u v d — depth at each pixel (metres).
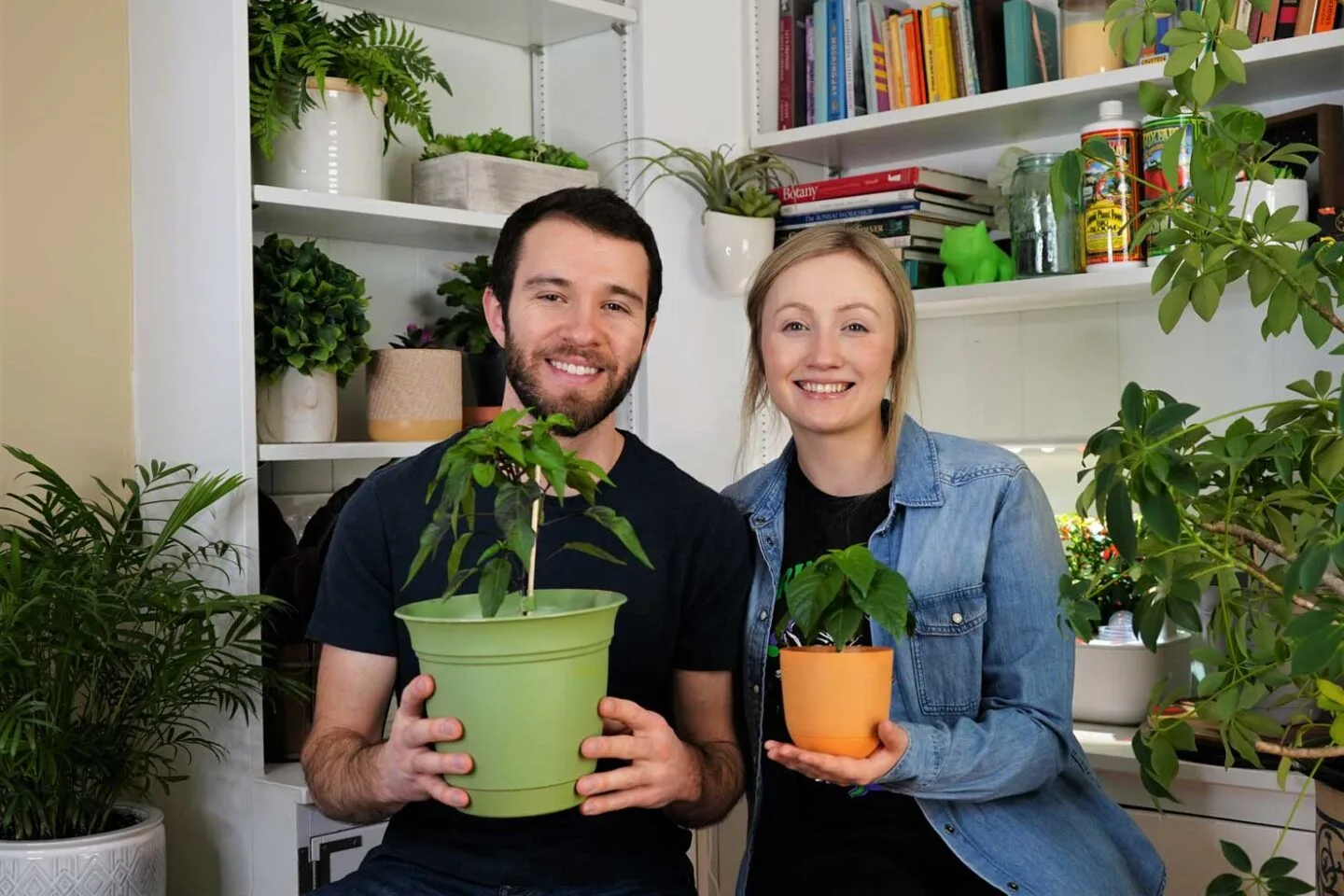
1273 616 1.33
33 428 2.13
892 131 2.59
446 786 1.10
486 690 1.06
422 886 1.38
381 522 1.49
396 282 2.48
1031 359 2.68
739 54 2.74
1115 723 2.22
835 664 1.29
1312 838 1.91
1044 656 1.60
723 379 2.68
